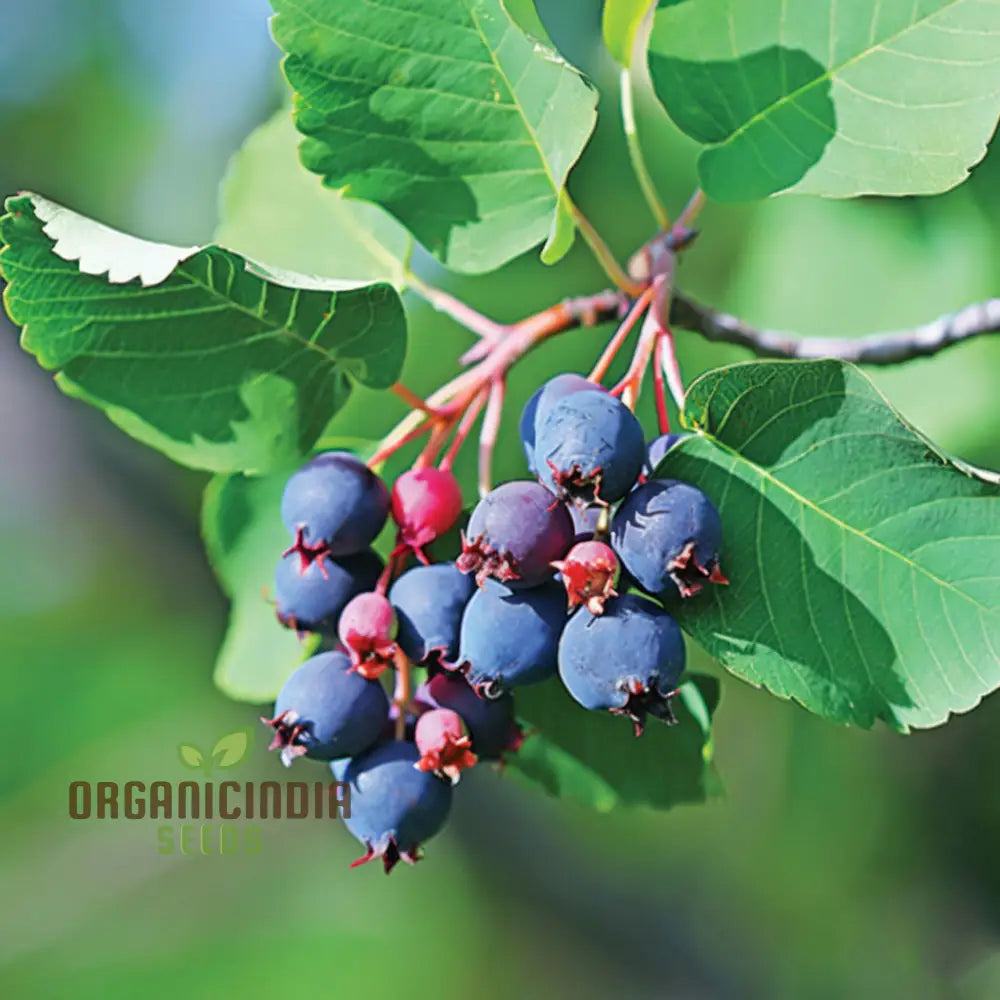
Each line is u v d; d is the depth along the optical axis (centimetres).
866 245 60
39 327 48
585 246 60
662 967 86
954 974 82
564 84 47
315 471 47
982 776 78
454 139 48
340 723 46
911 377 59
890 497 46
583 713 50
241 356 48
